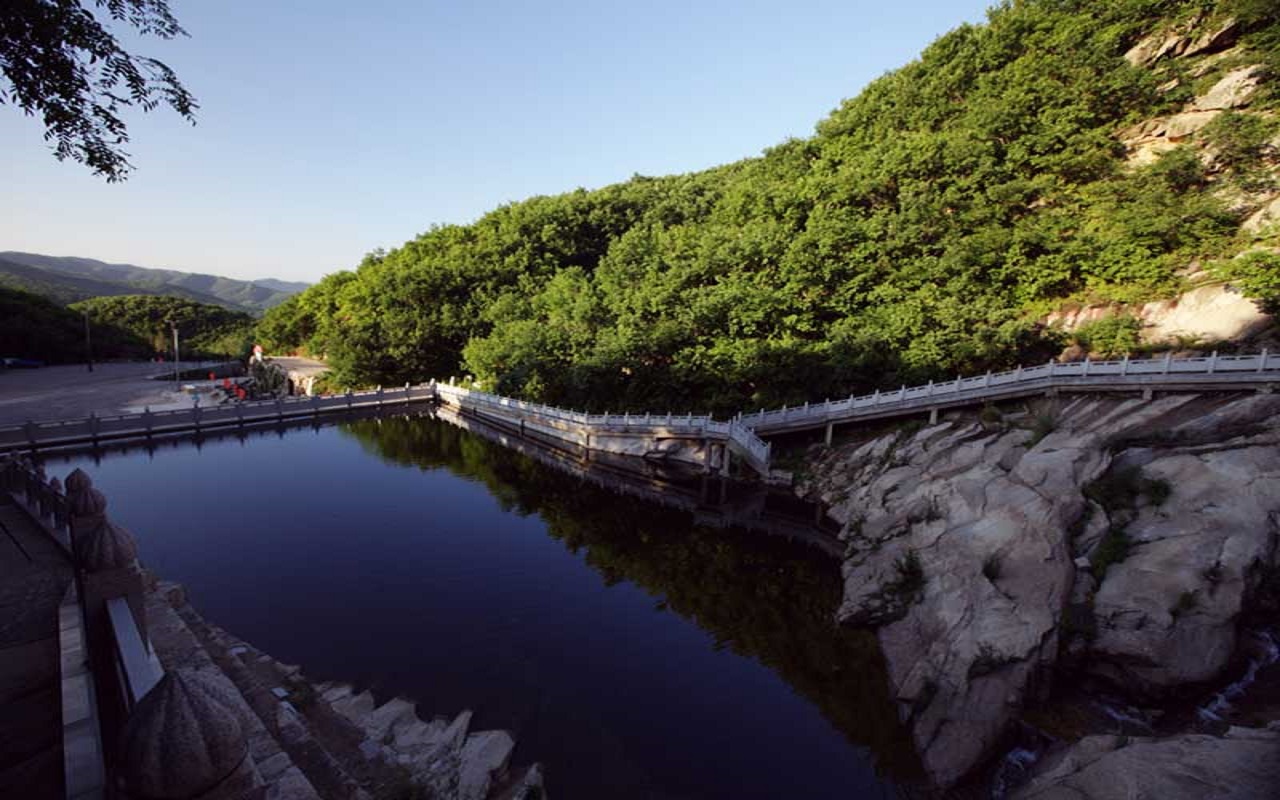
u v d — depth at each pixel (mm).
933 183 35344
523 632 16672
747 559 22484
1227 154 29250
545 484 31797
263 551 21375
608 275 45500
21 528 12406
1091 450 17625
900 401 26750
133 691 4957
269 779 6680
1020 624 13078
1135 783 8305
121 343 89625
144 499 26547
